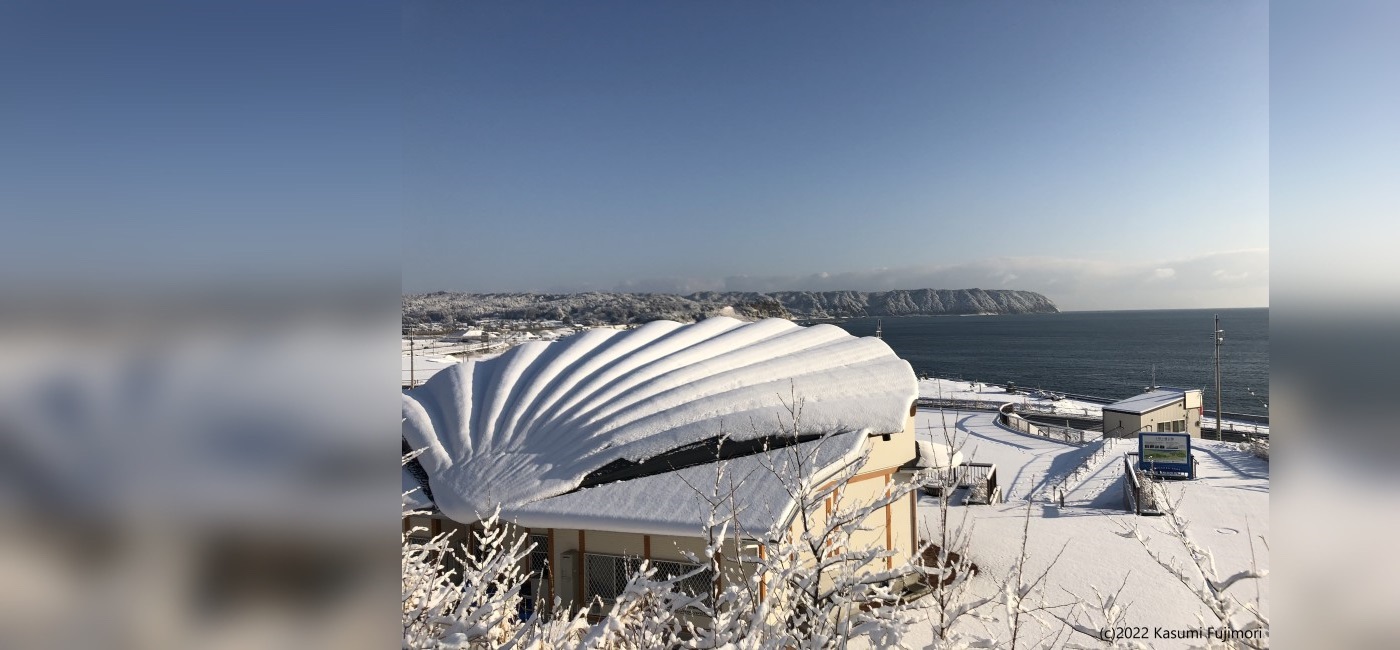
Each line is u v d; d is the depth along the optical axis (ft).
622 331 78.43
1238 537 60.90
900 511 57.26
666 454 51.13
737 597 19.01
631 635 20.24
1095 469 96.17
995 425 147.43
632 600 19.47
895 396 57.88
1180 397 140.36
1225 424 179.32
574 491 48.26
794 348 73.61
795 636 18.43
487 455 53.67
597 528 44.73
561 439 54.65
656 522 43.52
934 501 78.95
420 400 67.36
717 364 67.46
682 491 46.16
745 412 55.62
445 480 50.88
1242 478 83.76
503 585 19.63
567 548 47.57
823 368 67.15
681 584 43.98
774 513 41.63
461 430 57.72
